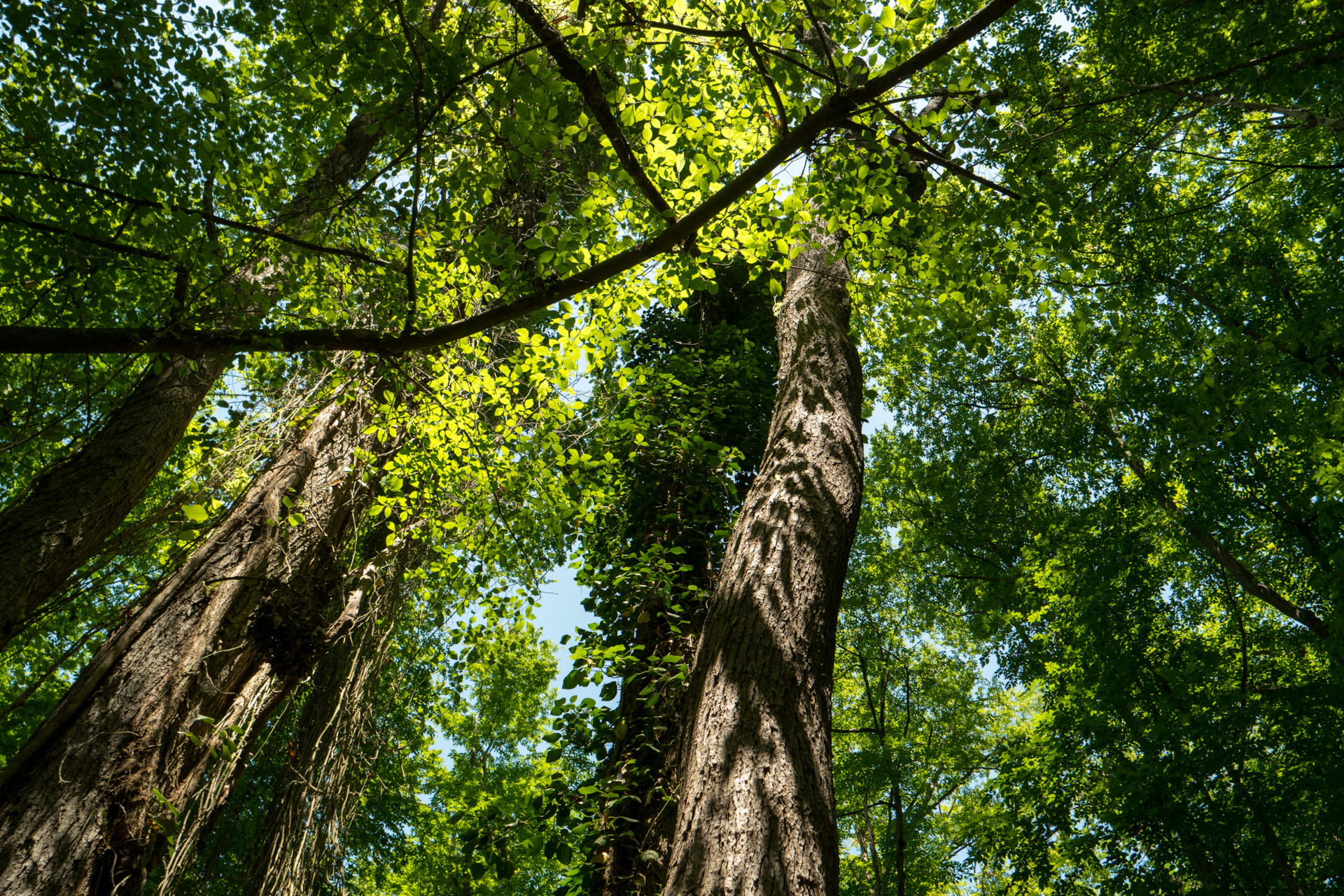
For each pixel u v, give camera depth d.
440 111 3.46
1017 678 12.44
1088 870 8.62
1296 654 8.78
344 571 6.40
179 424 5.73
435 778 11.10
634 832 4.13
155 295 4.42
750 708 2.85
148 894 4.96
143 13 3.63
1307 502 7.76
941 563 14.12
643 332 8.37
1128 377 8.73
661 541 5.78
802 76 3.82
